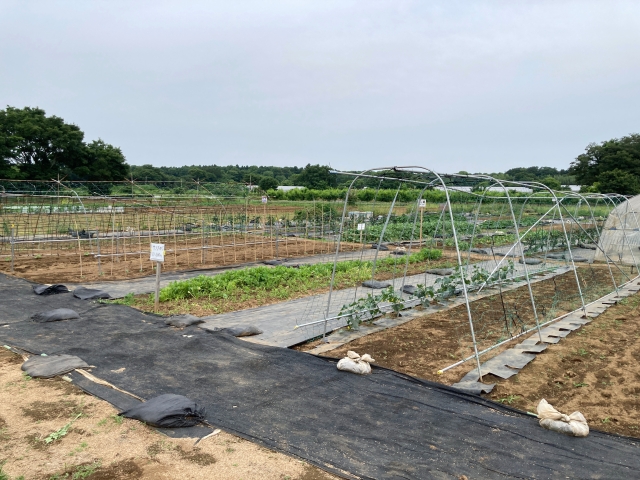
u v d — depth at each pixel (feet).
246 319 32.42
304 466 14.94
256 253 67.41
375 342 28.27
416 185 37.93
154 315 31.78
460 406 19.39
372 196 104.32
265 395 20.02
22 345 25.54
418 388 21.02
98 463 14.82
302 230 95.20
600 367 25.08
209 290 40.32
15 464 14.67
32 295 37.58
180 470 14.56
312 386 21.03
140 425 17.29
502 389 21.95
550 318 34.27
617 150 196.03
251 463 15.02
